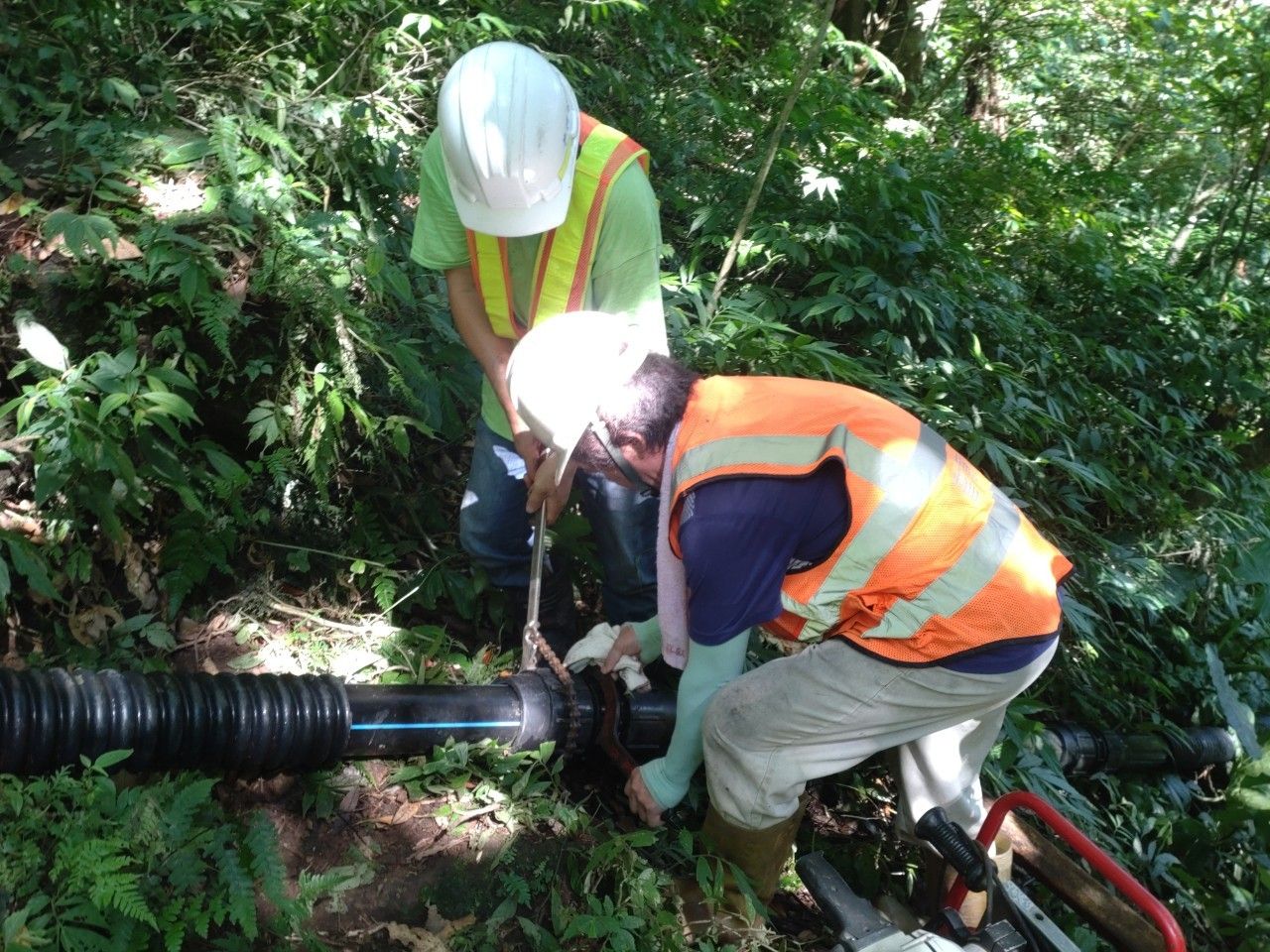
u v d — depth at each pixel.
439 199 2.71
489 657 3.38
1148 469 5.17
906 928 3.12
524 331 2.83
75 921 2.12
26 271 2.97
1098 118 9.32
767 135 5.24
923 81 8.48
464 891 2.64
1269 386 6.54
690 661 2.47
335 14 4.24
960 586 2.37
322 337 3.29
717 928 2.71
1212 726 4.78
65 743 2.33
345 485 3.49
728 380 2.38
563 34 5.12
